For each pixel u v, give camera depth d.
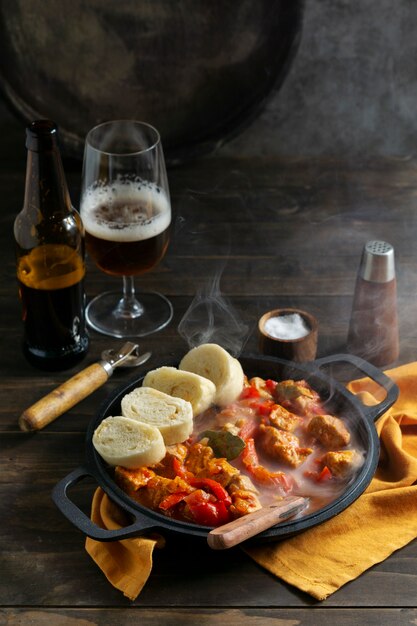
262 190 1.31
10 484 0.93
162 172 1.03
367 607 0.83
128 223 1.00
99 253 1.01
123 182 1.02
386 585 0.85
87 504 0.92
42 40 1.29
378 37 1.35
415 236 1.23
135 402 0.91
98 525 0.89
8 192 1.30
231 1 1.28
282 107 1.40
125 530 0.82
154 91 1.33
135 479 0.86
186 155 1.34
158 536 0.86
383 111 1.41
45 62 1.30
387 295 1.02
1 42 1.28
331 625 0.82
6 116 1.37
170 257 1.19
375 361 1.05
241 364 0.98
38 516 0.90
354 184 1.32
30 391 1.02
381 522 0.89
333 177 1.33
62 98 1.33
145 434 0.87
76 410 1.00
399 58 1.36
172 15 1.29
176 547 0.87
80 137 1.35
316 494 0.87
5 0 1.27
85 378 0.99
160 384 0.94
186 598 0.84
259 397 0.95
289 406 0.95
